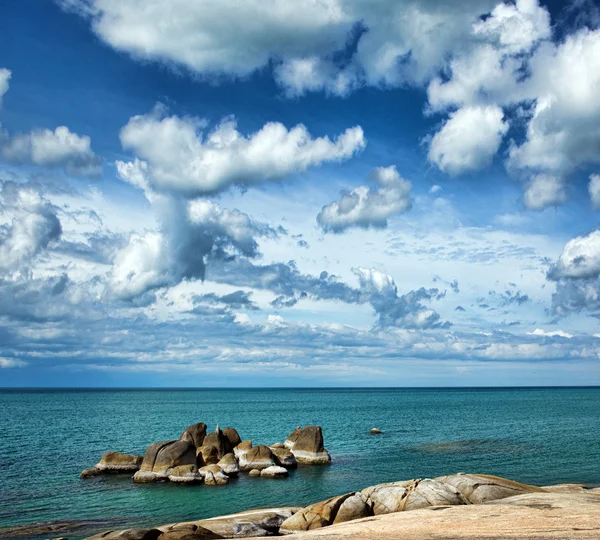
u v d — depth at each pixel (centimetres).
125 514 3309
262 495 3819
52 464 5094
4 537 2819
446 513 2192
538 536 1706
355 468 4909
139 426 9419
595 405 16725
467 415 12325
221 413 13575
